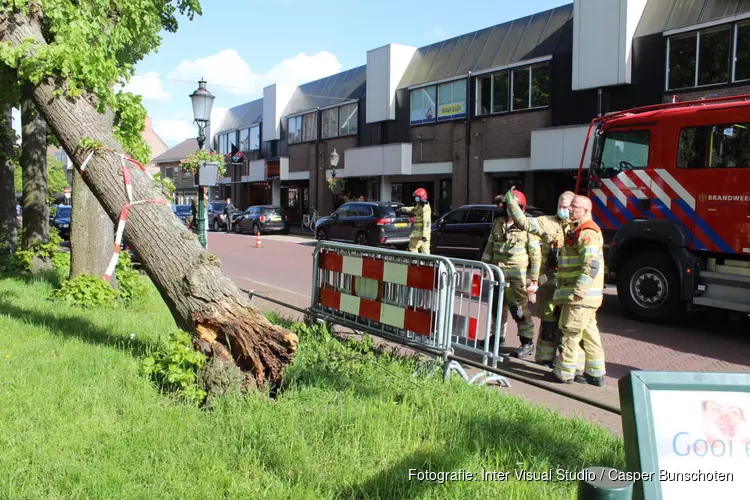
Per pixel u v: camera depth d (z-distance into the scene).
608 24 18.38
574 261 5.74
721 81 16.25
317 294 7.33
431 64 26.36
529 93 21.53
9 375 4.71
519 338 7.34
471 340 5.61
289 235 30.05
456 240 16.00
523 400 4.90
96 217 8.76
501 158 22.62
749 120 7.73
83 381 4.62
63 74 4.89
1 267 11.61
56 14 5.31
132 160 4.93
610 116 9.38
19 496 2.97
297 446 3.57
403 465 3.43
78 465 3.29
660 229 8.41
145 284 9.70
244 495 3.05
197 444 3.59
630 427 2.00
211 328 4.55
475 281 5.58
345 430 3.82
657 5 17.95
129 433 3.73
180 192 54.72
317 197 34.84
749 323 8.84
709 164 8.05
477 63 23.69
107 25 7.59
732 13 15.86
